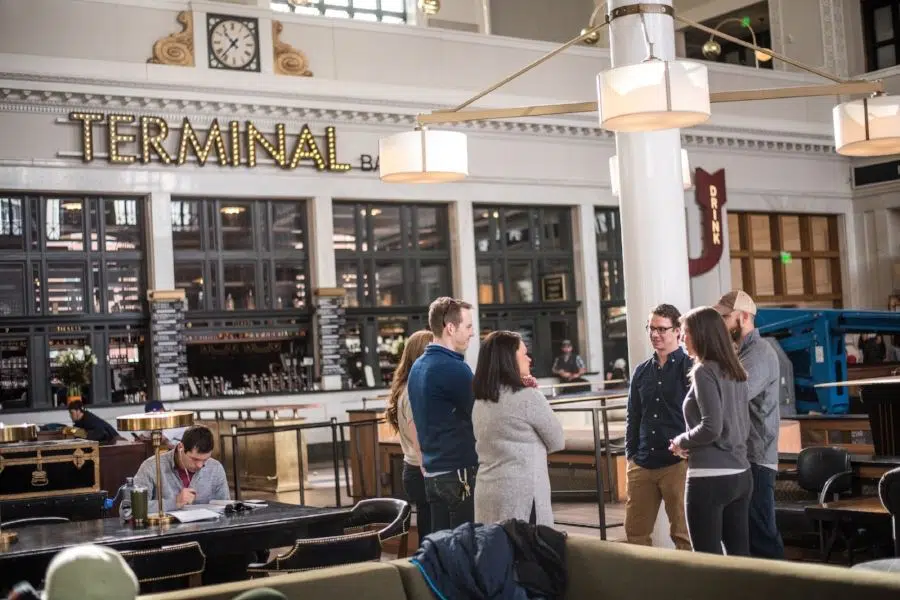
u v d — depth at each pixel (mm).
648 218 7301
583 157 20156
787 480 7762
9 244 15602
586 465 10492
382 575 3959
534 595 4176
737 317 5723
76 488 7984
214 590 3639
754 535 5746
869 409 8062
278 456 13391
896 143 6500
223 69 16656
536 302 19734
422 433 5422
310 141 17297
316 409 17016
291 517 5590
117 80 15742
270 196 17141
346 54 17734
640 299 7305
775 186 22547
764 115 22250
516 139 19422
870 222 23547
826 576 3383
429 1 17703
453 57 18703
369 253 18281
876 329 11438
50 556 4957
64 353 14898
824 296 23641
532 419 4836
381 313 18203
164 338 16062
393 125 18172
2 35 15211
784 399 11508
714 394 5020
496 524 4305
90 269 16062
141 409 15891
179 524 5566
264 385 17156
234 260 17031
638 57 7102
